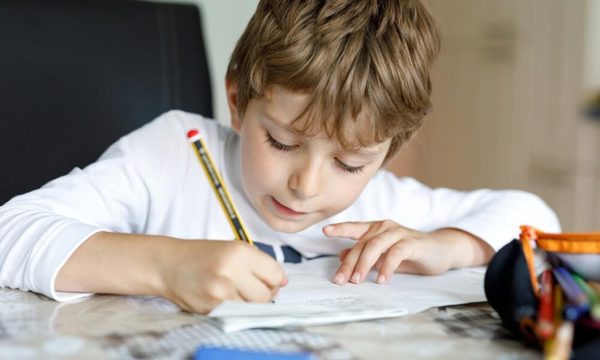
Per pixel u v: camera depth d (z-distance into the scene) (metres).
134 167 0.95
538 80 2.70
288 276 0.80
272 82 0.74
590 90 2.62
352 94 0.73
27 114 1.13
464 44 2.87
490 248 0.92
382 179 1.08
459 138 2.91
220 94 1.85
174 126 1.02
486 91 2.82
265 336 0.55
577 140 2.64
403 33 0.80
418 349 0.53
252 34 0.83
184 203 0.98
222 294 0.62
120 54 1.21
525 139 2.75
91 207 0.88
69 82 1.16
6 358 0.48
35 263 0.68
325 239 0.99
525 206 1.02
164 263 0.66
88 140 1.17
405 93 0.79
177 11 1.29
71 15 1.18
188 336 0.54
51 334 0.54
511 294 0.54
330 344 0.53
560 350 0.44
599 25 2.57
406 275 0.84
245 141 0.82
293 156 0.77
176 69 1.26
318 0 0.79
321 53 0.74
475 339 0.56
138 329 0.56
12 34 1.12
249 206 0.97
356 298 0.70
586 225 2.64
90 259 0.67
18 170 1.12
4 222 0.75
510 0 2.73
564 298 0.50
